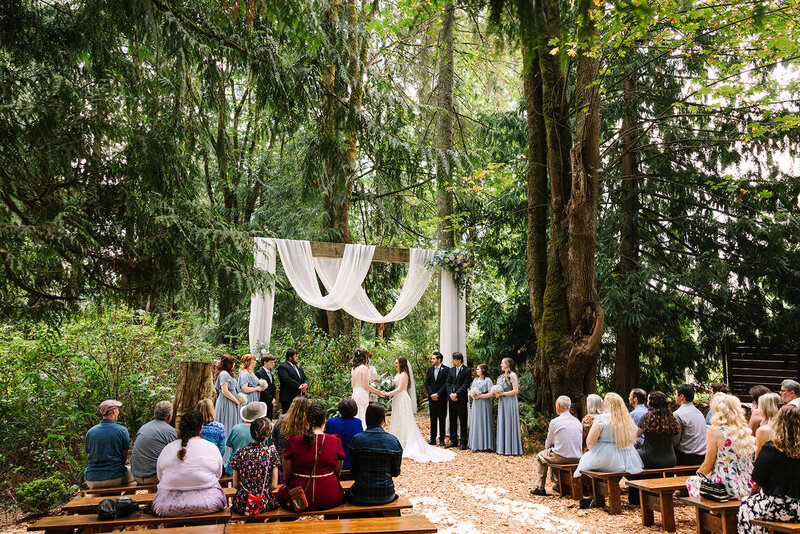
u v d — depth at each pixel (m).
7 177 3.52
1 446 6.61
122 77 4.57
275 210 13.33
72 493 5.94
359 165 12.71
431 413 9.07
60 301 4.16
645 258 11.91
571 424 6.03
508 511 5.43
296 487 3.98
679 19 7.13
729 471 4.28
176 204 4.43
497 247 12.77
